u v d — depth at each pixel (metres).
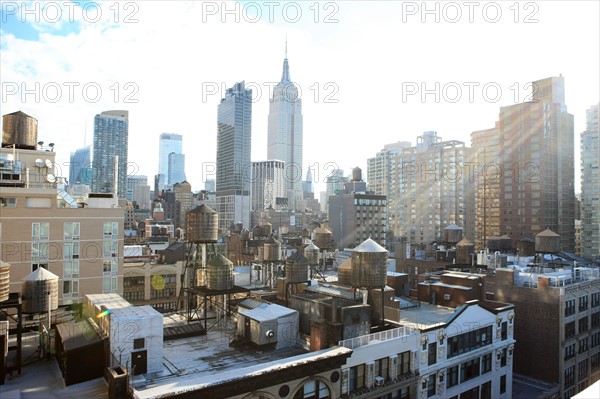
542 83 161.50
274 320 34.88
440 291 56.97
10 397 24.14
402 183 190.50
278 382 28.23
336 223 173.75
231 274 41.59
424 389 38.34
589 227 159.25
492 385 46.22
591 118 160.62
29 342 34.41
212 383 25.22
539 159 151.62
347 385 32.31
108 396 24.16
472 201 181.38
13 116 54.91
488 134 189.00
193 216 45.69
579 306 58.84
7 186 49.38
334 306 35.31
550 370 54.50
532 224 152.38
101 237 52.72
